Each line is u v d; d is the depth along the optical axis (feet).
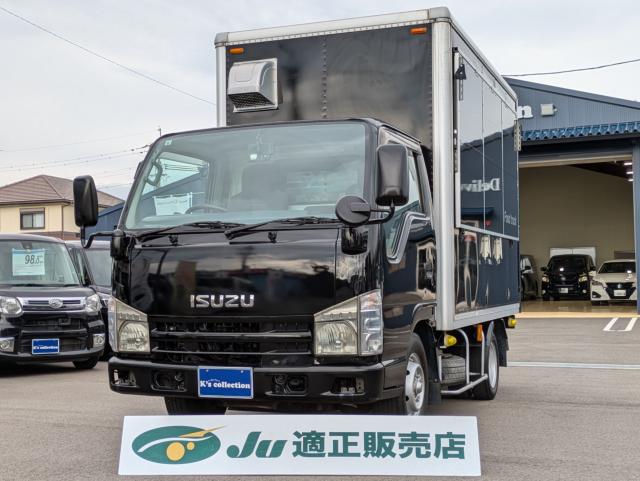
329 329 17.95
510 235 31.89
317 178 19.74
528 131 80.64
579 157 82.64
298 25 24.89
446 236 23.12
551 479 18.38
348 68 24.34
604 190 114.21
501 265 30.14
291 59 24.93
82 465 19.74
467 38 25.67
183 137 21.44
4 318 36.50
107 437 23.02
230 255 18.58
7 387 33.68
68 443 22.24
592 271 96.43
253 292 18.29
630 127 77.15
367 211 17.71
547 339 55.67
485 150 27.78
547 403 29.32
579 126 81.35
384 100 23.94
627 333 59.47
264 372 18.13
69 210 150.30
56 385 34.30
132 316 19.48
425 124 23.56
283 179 20.01
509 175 31.89
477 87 26.78
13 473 18.99
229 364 18.51
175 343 19.03
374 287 18.25
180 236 19.34
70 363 43.91
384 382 18.43
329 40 24.58
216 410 22.90
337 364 17.98
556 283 102.58
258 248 18.43
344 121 20.40
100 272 47.29
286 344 18.21
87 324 38.88
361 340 17.93
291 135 20.48
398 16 23.91
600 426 24.84
